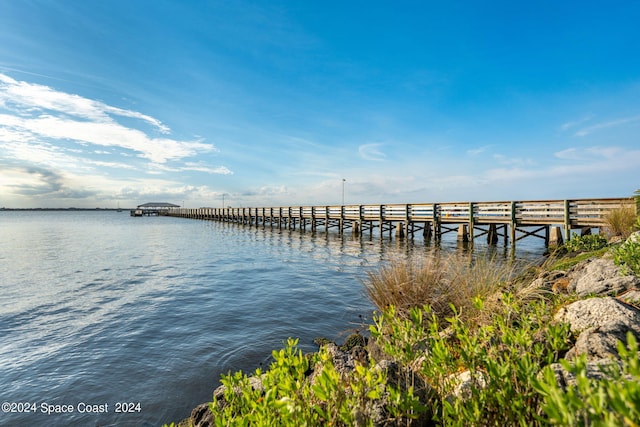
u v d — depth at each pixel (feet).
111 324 22.45
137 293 30.73
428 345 8.10
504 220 55.67
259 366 16.39
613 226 35.91
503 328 8.41
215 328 21.38
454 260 20.47
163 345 18.90
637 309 10.38
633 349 3.75
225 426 6.86
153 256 55.52
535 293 15.39
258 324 22.00
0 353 18.22
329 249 61.05
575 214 47.01
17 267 45.14
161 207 376.68
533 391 5.49
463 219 61.26
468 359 6.73
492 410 5.67
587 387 3.84
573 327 9.92
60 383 15.14
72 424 12.53
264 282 34.71
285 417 5.65
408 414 6.03
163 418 12.78
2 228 139.74
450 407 5.90
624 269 14.32
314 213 95.81
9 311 25.62
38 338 20.25
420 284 17.74
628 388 3.58
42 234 106.22
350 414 5.64
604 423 3.49
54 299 28.89
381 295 18.54
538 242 64.75
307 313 24.03
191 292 30.89
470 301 15.55
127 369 16.24
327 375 5.89
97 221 219.61
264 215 121.08
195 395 14.12
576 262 23.63
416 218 68.90
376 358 13.10
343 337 19.54
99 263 48.44
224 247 67.87
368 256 50.47
